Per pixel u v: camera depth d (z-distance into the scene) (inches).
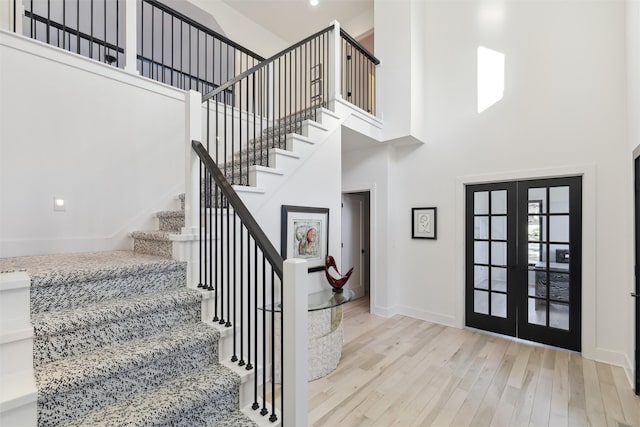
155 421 51.6
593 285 118.7
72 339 56.9
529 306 136.8
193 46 232.2
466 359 118.7
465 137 154.1
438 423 81.4
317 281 124.5
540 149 132.4
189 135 85.5
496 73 145.0
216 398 60.8
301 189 117.1
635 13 97.8
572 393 94.9
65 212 101.3
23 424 45.2
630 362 104.1
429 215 165.8
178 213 107.7
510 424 81.0
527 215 137.6
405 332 148.1
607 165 117.1
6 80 90.7
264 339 62.4
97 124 108.7
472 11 153.4
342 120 138.1
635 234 99.5
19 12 120.4
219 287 87.8
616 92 115.8
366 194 233.9
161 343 62.9
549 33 131.2
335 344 111.9
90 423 49.4
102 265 73.1
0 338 48.7
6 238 90.2
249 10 220.7
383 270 174.4
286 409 56.1
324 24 235.8
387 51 164.6
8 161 90.9
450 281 158.4
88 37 143.7
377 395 94.6
